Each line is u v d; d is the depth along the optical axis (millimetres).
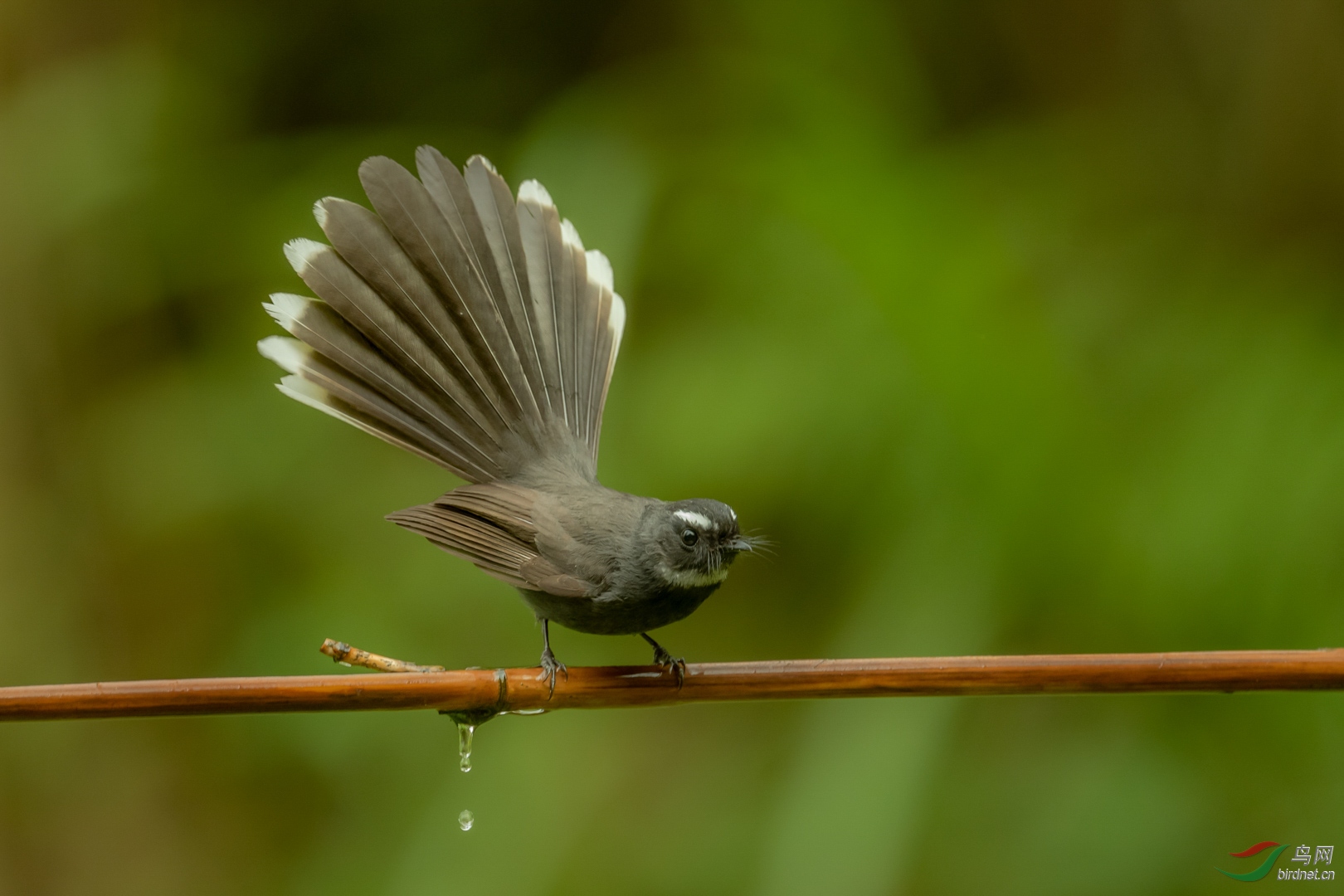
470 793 11195
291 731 11539
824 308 11383
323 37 15109
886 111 12461
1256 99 13148
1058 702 10203
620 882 10984
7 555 12617
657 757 11875
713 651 12039
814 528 11344
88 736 12062
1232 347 10844
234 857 11805
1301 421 10086
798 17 12680
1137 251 12133
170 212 13398
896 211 11086
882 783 9156
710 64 12719
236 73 14594
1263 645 9586
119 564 12773
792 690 6438
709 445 11414
